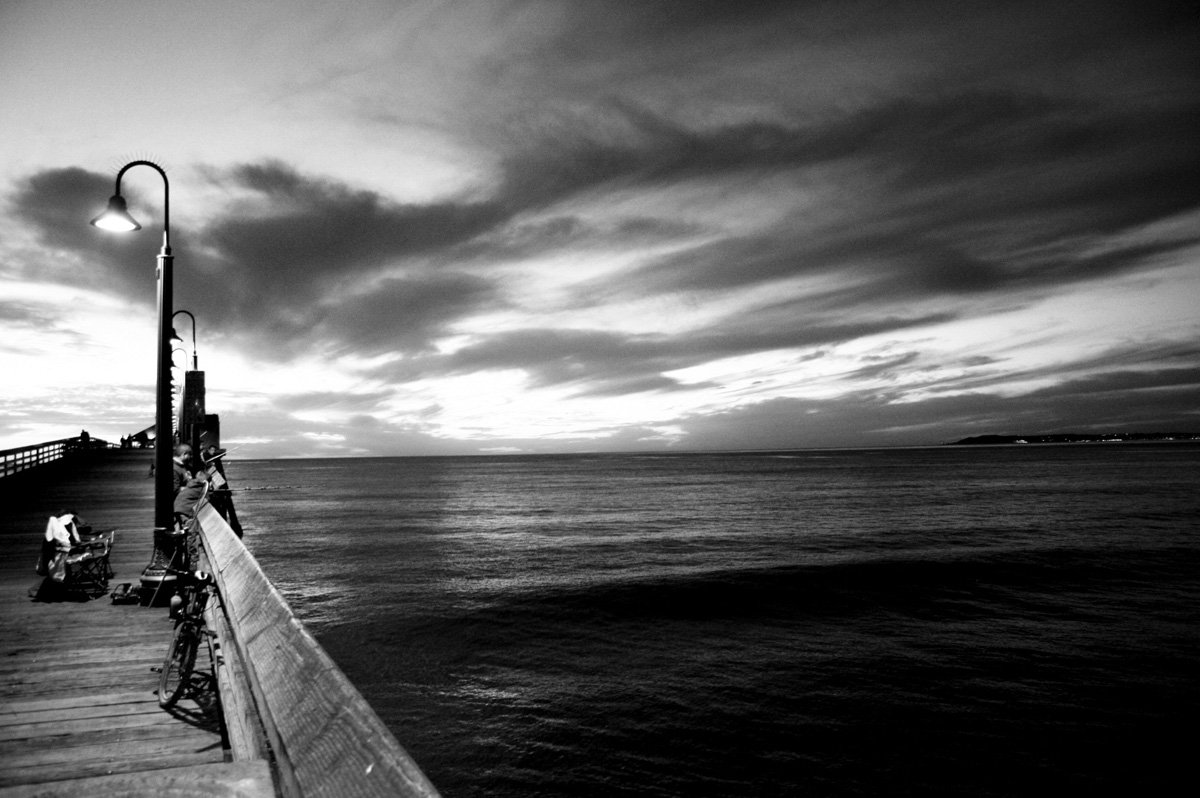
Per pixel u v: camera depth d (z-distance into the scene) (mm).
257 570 3887
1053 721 13016
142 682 5578
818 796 10312
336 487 120875
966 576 28281
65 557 8469
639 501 78375
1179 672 15891
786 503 71500
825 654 17609
